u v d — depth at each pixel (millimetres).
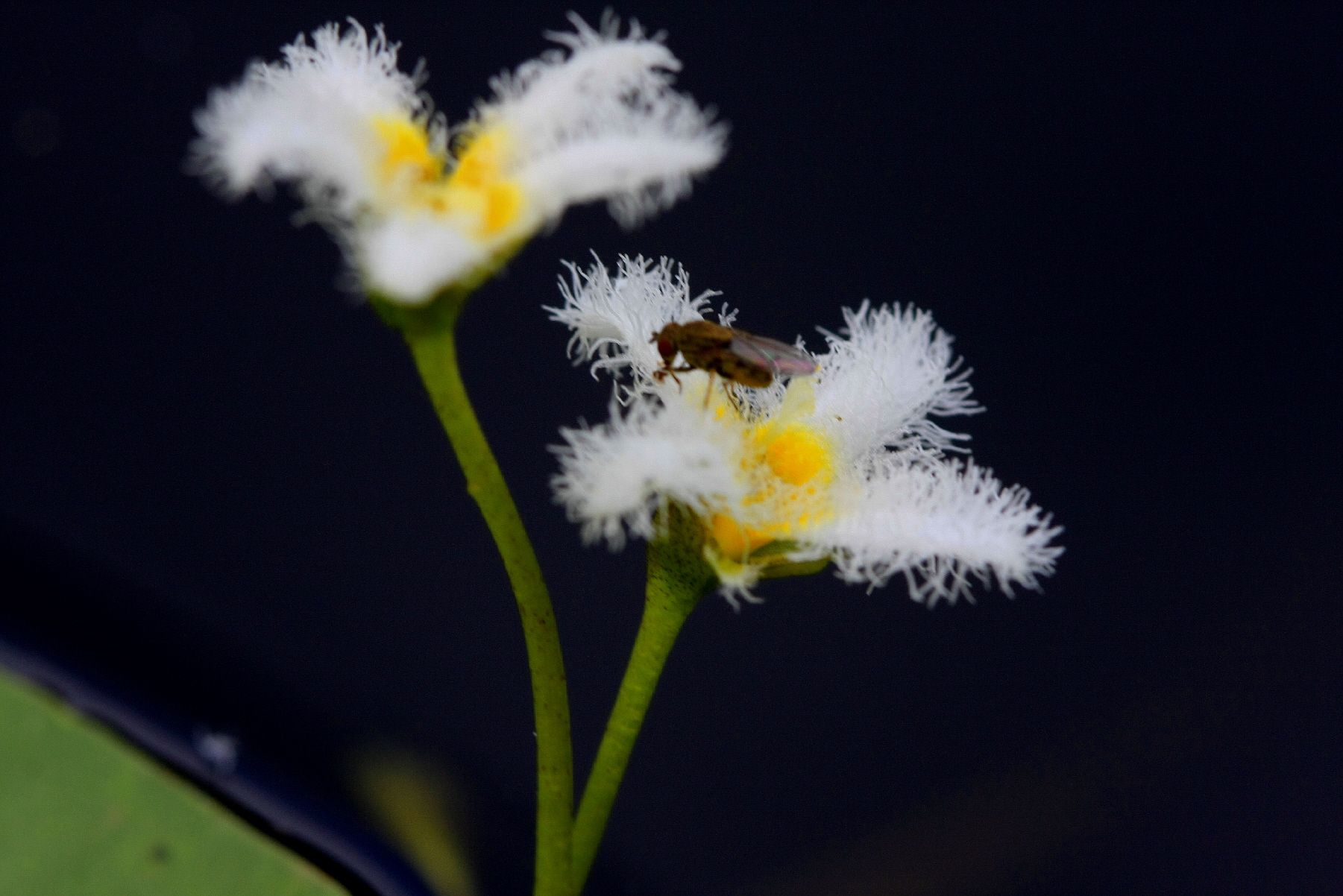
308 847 149
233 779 151
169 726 153
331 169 116
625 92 120
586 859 125
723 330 126
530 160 118
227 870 134
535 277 189
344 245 118
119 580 159
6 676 137
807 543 124
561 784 124
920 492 124
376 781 153
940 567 124
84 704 152
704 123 119
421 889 148
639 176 118
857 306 191
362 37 122
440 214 117
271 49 216
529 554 122
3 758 135
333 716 156
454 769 154
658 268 129
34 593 157
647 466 120
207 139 117
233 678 156
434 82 206
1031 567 123
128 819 134
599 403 181
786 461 125
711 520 123
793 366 128
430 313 118
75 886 133
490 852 151
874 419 127
